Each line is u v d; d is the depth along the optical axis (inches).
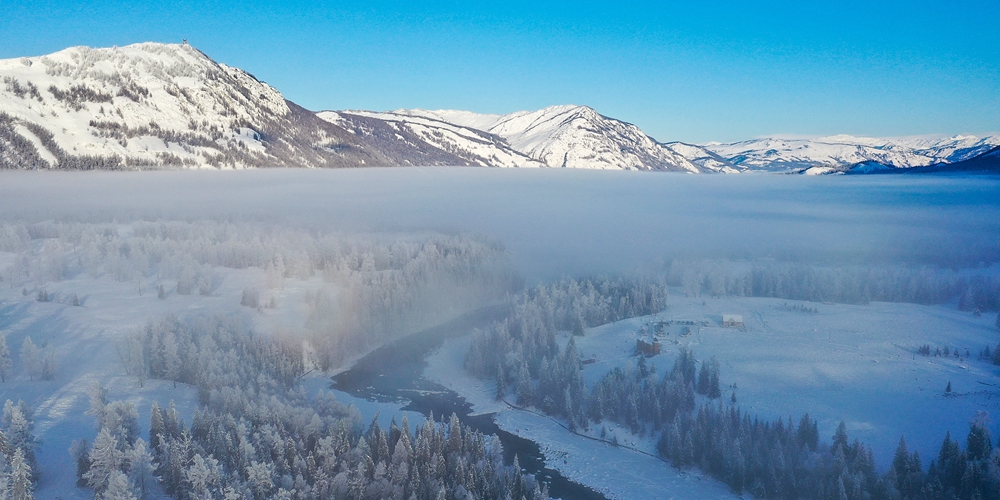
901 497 5324.8
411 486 5398.6
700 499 5954.7
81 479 4911.4
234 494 4712.1
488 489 5541.3
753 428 6476.4
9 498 4411.9
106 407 5516.7
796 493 5629.9
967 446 5708.7
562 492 6117.1
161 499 4830.2
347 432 5851.4
